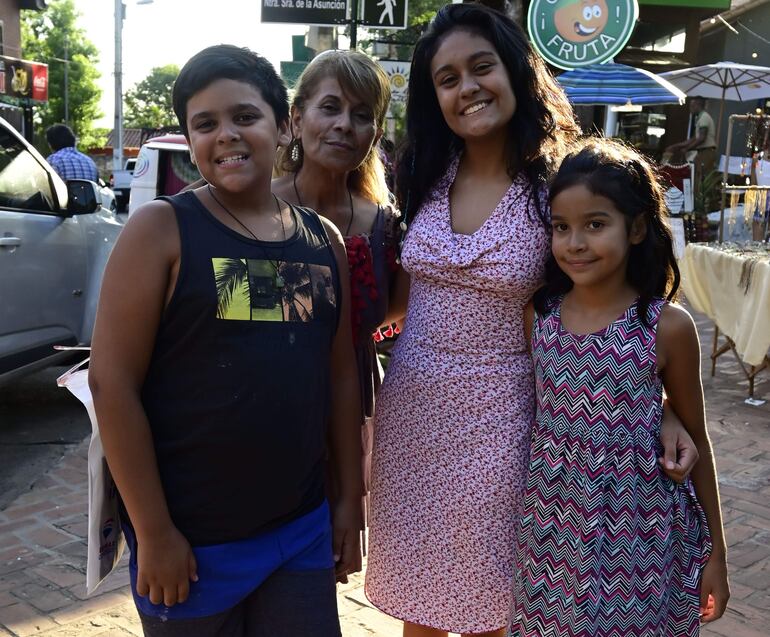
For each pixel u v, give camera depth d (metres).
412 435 2.06
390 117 7.20
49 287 4.48
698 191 10.48
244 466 1.56
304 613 1.69
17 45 17.30
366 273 2.09
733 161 11.89
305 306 1.63
